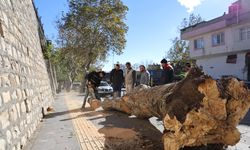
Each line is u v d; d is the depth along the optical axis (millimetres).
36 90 9703
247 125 8500
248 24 28812
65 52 39312
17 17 8289
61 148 5855
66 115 11133
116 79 13789
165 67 11969
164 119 4805
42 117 10445
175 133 4703
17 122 5590
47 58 24422
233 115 4992
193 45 38500
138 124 8398
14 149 5039
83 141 6418
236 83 4910
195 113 4672
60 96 27438
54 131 7711
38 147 5973
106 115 10586
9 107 5102
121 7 37562
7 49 5922
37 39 16672
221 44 32812
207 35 35188
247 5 28922
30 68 9320
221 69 33719
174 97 5008
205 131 4828
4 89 4934
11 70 5863
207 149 5090
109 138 6664
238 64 30938
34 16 16703
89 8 36188
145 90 7512
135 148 5734
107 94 25281
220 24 31969
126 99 8914
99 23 36719
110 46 37781
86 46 37656
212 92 4715
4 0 6625
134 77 13414
